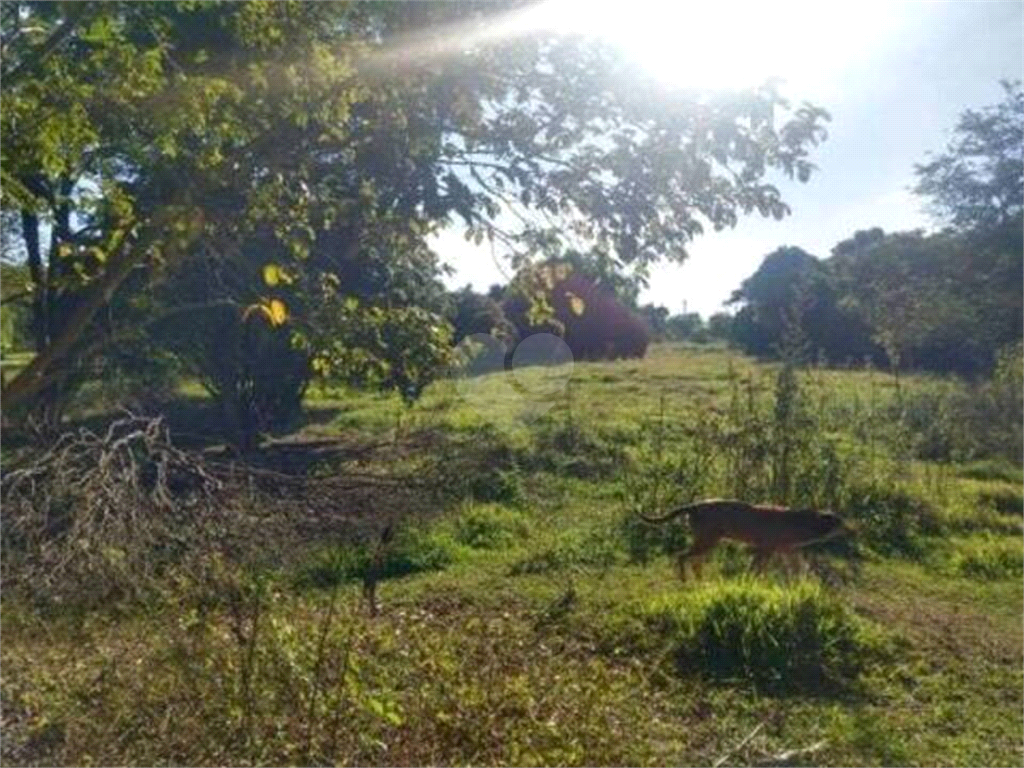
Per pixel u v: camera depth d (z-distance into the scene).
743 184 4.81
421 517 10.14
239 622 5.24
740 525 8.83
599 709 5.72
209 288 6.54
